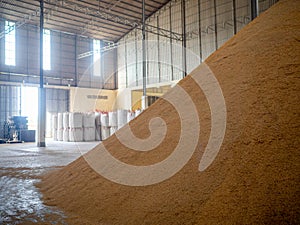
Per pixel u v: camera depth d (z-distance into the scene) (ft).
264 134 6.46
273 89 7.45
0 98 60.85
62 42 70.28
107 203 7.48
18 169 16.85
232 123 7.29
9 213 7.93
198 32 60.54
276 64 8.18
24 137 54.19
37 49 65.92
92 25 69.05
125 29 73.20
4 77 61.11
